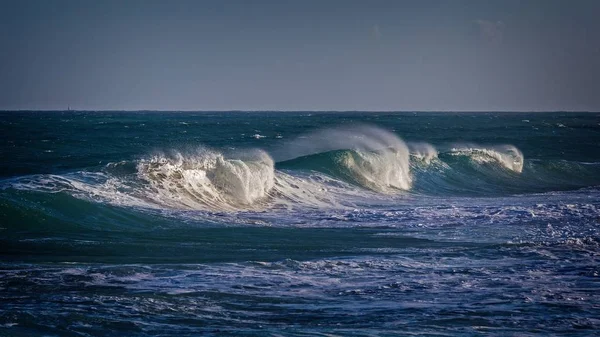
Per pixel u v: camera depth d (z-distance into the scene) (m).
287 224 82.50
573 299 46.41
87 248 62.44
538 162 166.00
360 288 48.72
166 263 56.34
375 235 74.69
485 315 42.38
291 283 49.78
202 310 42.34
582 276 53.19
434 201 113.56
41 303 42.22
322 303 44.69
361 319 41.16
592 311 43.66
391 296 46.72
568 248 63.62
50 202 77.62
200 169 99.12
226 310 42.56
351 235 74.62
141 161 98.06
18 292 44.81
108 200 83.50
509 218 85.69
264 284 49.19
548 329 39.84
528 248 63.62
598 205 93.56
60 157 172.00
